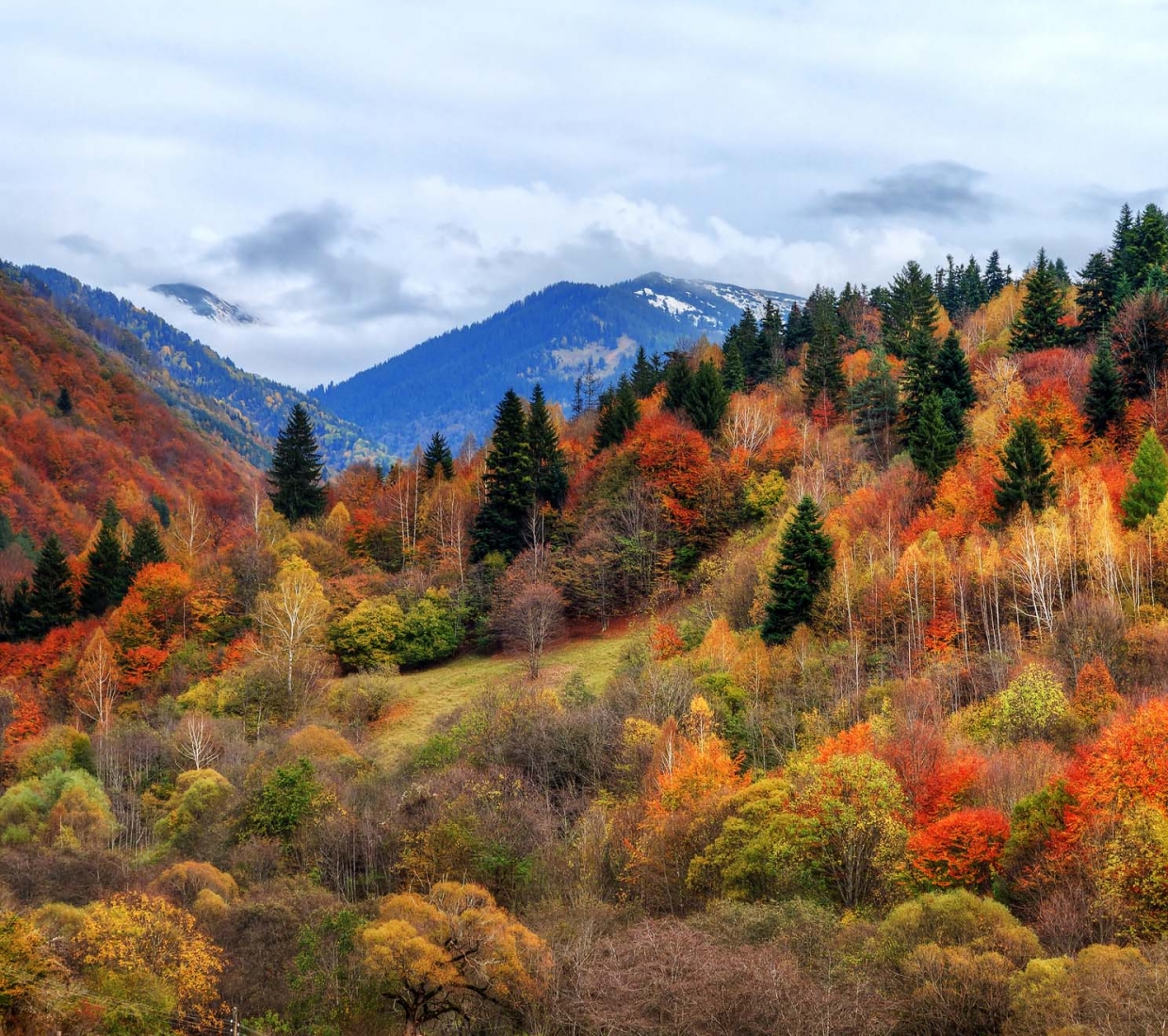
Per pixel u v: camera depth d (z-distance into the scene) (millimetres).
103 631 113812
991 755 59312
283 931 52594
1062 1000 36406
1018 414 104750
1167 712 50875
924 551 85125
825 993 40406
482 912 50125
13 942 43938
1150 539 79125
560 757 76562
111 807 79812
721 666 83562
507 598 111438
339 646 110562
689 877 55188
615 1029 42219
